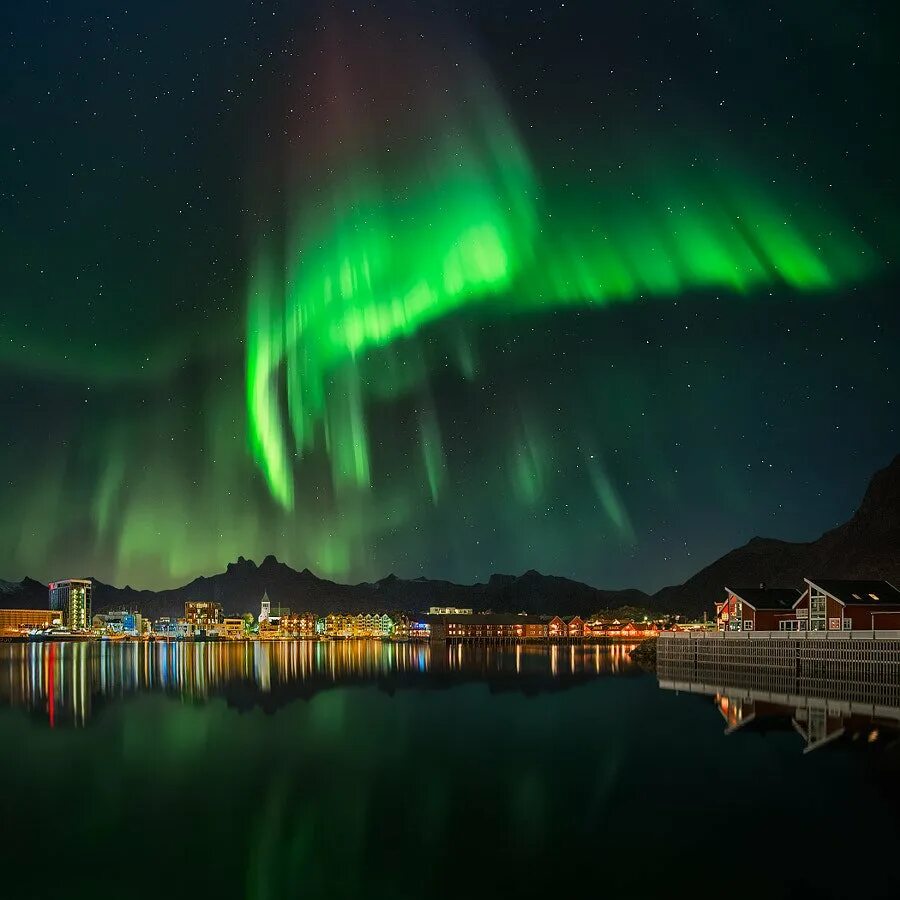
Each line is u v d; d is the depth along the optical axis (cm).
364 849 2912
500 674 10006
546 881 2609
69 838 3048
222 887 2623
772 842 2908
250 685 8688
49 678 10062
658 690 7650
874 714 5803
